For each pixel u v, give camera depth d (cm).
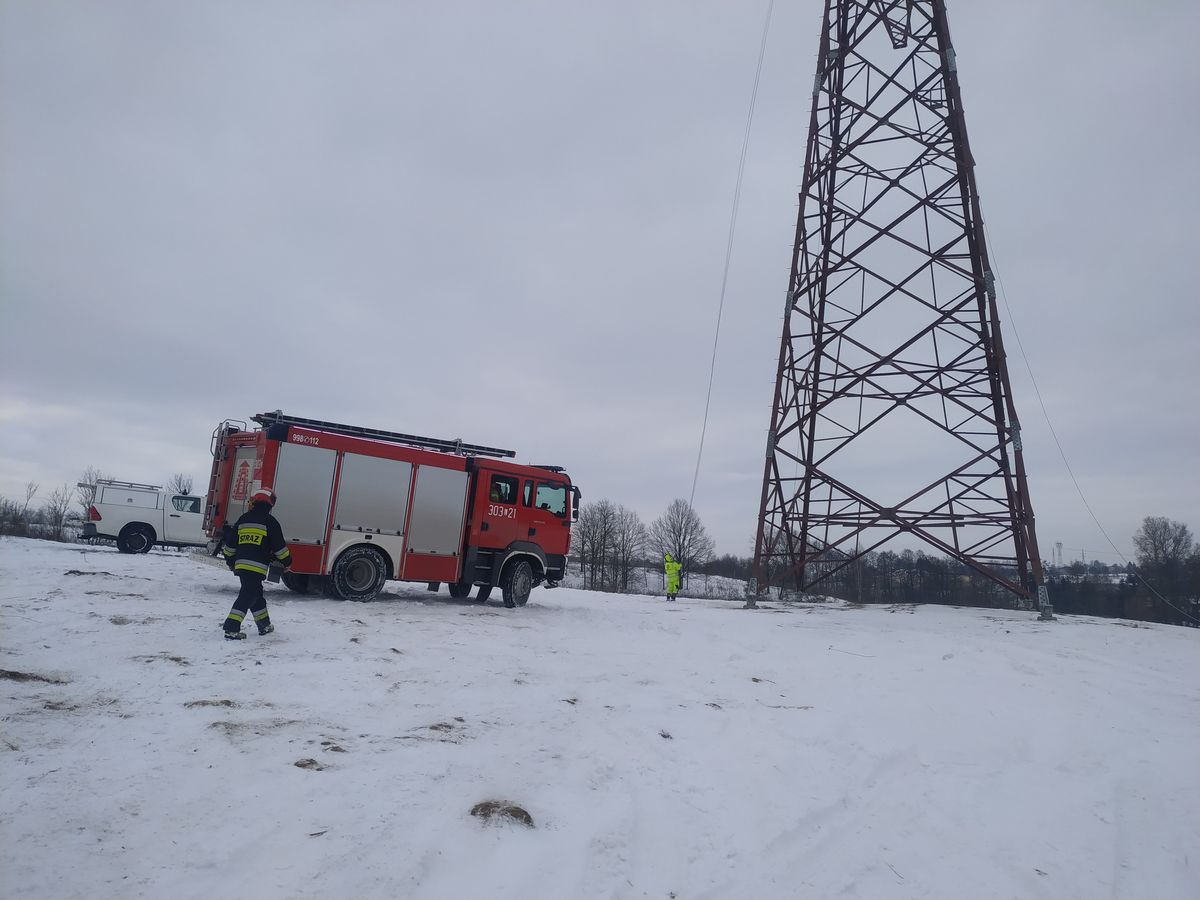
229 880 354
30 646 743
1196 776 657
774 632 1396
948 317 1827
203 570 1667
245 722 577
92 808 408
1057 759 693
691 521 7562
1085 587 3562
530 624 1296
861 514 1939
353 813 435
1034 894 449
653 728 693
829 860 474
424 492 1422
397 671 802
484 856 409
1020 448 1722
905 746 712
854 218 1931
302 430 1291
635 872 424
